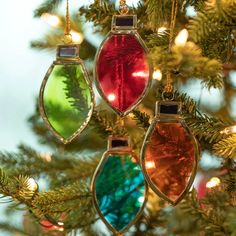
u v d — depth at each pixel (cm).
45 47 129
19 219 122
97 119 109
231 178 101
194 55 82
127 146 99
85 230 111
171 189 95
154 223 115
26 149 122
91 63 129
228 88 126
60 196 102
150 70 97
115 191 98
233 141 93
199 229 113
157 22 100
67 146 129
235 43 97
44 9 124
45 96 100
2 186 101
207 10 87
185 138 95
